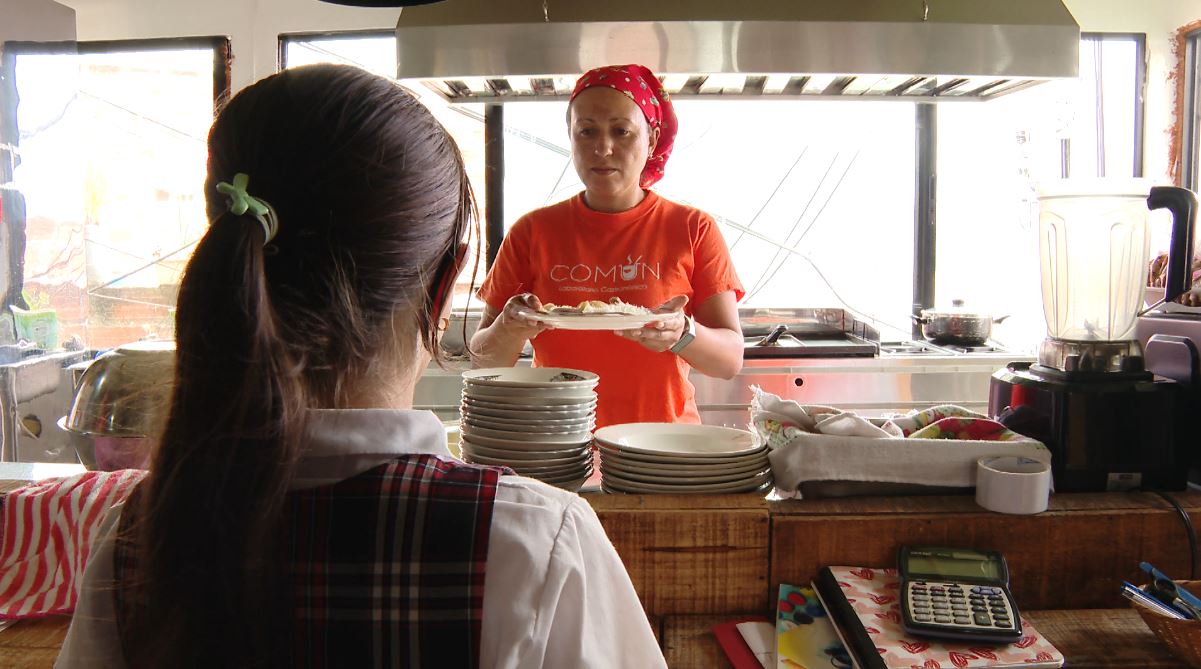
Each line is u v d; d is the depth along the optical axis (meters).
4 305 2.69
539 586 0.49
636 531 1.12
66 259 2.99
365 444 0.51
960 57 2.15
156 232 3.47
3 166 2.66
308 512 0.49
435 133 0.53
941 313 3.29
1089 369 1.23
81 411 1.19
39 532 1.09
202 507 0.45
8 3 2.67
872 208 3.45
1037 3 2.19
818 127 3.38
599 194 1.95
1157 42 3.30
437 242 0.53
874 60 2.16
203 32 3.42
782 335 3.31
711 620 1.12
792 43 2.15
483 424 1.24
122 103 3.44
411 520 0.50
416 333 0.55
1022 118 3.28
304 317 0.48
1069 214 1.33
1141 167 3.34
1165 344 1.35
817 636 1.02
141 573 0.48
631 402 1.93
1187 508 1.15
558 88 2.48
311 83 0.50
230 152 0.50
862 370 2.95
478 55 2.15
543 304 1.99
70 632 0.53
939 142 3.40
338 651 0.48
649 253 1.95
